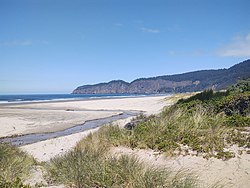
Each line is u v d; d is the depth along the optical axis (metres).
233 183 5.96
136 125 10.25
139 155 7.55
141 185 5.67
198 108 10.32
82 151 8.35
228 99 10.62
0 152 8.59
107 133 10.03
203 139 7.55
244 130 8.18
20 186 6.25
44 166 8.88
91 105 48.50
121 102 52.22
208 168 6.50
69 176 6.80
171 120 9.02
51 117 29.92
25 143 16.42
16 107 44.88
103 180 6.23
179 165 6.77
